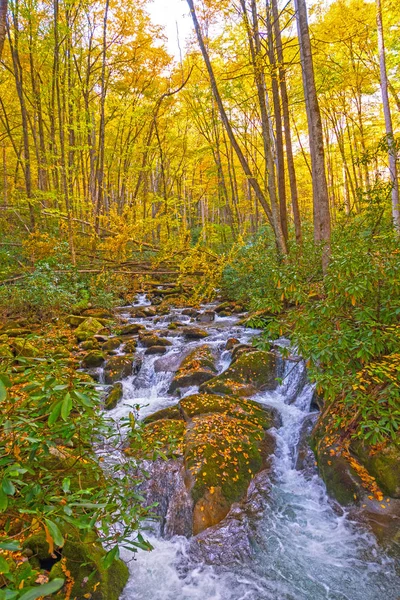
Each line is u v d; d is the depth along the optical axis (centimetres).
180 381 675
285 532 366
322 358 378
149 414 585
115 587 298
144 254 1589
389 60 1339
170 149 2408
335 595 301
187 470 420
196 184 2497
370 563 326
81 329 922
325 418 481
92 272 1241
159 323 1061
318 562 331
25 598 102
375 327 392
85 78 1680
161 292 1396
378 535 348
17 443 211
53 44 1291
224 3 1084
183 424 517
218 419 514
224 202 1953
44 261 1118
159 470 431
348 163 2130
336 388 386
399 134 1446
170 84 1933
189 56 1706
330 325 416
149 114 1845
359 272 387
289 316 441
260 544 353
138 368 760
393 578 311
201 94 1756
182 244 1348
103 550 320
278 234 1011
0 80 1483
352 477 398
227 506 393
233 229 1766
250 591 308
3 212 1580
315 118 677
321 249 668
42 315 946
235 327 965
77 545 300
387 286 413
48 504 199
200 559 341
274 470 455
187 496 393
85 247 1387
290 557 338
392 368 366
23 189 1788
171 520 382
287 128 1149
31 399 223
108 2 1403
